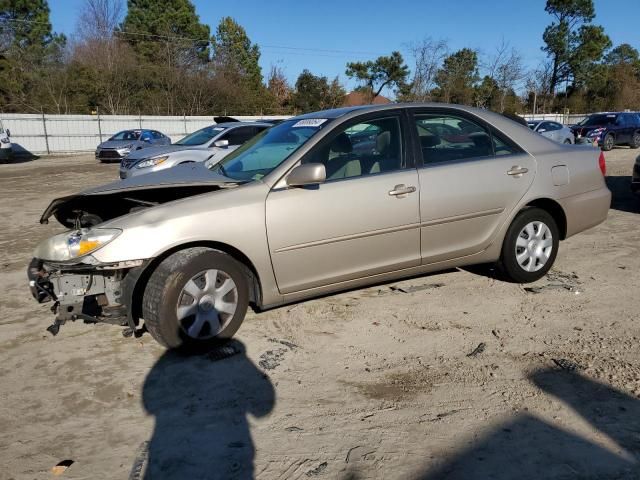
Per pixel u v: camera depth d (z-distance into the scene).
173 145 11.57
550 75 51.19
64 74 37.91
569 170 5.18
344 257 4.24
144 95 39.78
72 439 2.96
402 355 3.84
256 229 3.90
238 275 3.94
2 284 5.69
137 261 3.65
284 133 4.67
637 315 4.41
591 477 2.54
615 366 3.57
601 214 5.48
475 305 4.71
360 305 4.77
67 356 3.95
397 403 3.22
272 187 4.03
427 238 4.54
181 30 48.91
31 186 14.47
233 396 3.35
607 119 22.69
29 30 46.19
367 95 47.06
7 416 3.20
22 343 4.18
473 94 38.97
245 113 42.78
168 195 4.29
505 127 5.04
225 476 2.62
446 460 2.69
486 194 4.72
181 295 3.71
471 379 3.48
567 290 5.03
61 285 3.73
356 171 4.31
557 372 3.53
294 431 2.97
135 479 2.61
